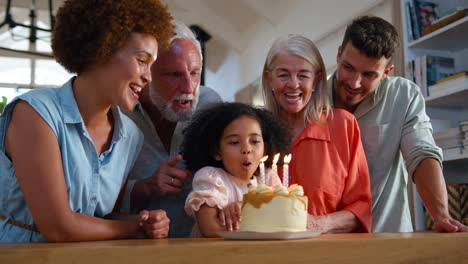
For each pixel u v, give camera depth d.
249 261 0.66
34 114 0.93
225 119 1.32
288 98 1.45
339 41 4.15
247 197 0.93
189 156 1.42
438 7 2.86
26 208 0.97
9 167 0.96
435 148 1.51
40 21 6.38
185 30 1.53
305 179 1.38
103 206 1.11
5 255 0.56
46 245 0.71
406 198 1.71
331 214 1.29
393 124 1.67
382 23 1.56
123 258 0.60
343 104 1.74
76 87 1.04
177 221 1.50
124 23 0.96
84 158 1.03
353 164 1.42
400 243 0.74
